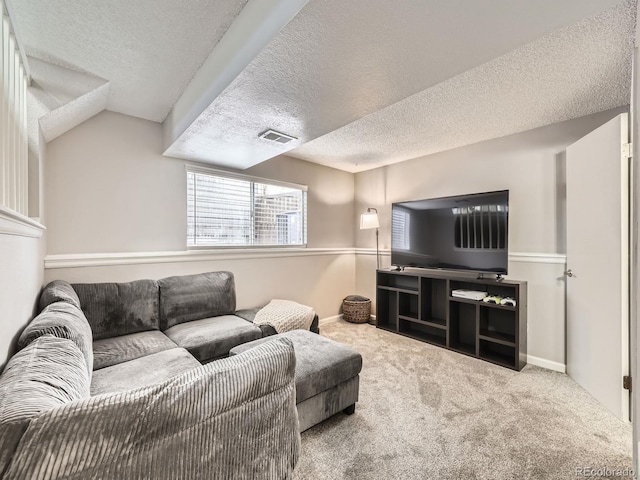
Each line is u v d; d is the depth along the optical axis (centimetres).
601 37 153
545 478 141
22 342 109
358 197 470
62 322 125
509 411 197
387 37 115
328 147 348
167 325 243
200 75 186
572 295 246
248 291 342
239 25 140
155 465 70
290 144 246
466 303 319
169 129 253
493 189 313
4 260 104
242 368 87
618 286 192
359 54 127
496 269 290
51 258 219
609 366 199
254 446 89
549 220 275
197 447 76
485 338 284
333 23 107
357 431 176
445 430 177
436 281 357
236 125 206
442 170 360
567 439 169
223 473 81
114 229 252
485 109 243
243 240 343
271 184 368
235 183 338
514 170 298
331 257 436
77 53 170
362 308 415
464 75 191
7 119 120
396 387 229
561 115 254
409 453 157
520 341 266
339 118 195
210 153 273
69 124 220
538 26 109
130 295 228
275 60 130
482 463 150
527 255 285
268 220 367
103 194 246
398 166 412
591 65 179
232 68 147
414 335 352
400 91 158
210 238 316
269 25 118
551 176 274
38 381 75
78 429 61
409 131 293
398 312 367
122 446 65
